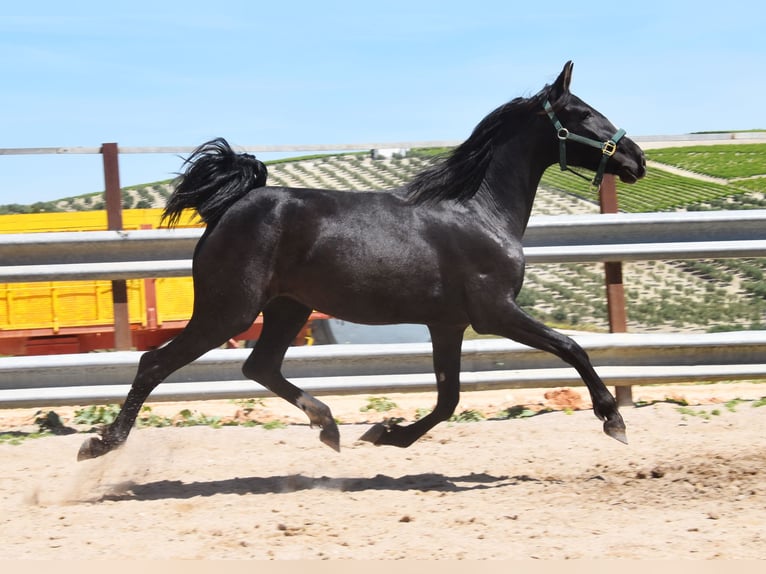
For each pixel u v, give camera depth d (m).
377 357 9.17
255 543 5.30
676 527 5.44
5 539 5.45
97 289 15.38
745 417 8.79
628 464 7.27
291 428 8.94
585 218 9.28
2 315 15.17
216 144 6.76
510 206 6.92
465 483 6.96
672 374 9.34
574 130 7.02
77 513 6.07
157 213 15.02
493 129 6.89
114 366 9.02
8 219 15.00
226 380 9.12
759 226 9.41
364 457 7.86
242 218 6.64
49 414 9.18
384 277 6.61
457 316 6.81
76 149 9.10
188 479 7.20
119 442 6.63
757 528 5.37
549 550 5.07
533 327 6.71
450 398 7.18
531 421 9.05
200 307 6.69
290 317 7.22
